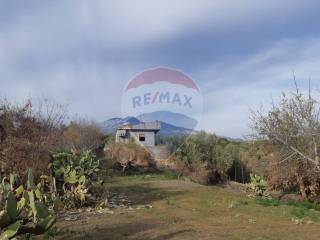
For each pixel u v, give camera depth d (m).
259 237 8.20
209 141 36.94
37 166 11.95
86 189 12.23
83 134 34.88
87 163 13.40
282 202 14.18
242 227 9.34
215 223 9.80
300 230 9.07
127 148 34.38
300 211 11.76
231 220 10.33
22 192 6.64
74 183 12.50
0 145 11.78
